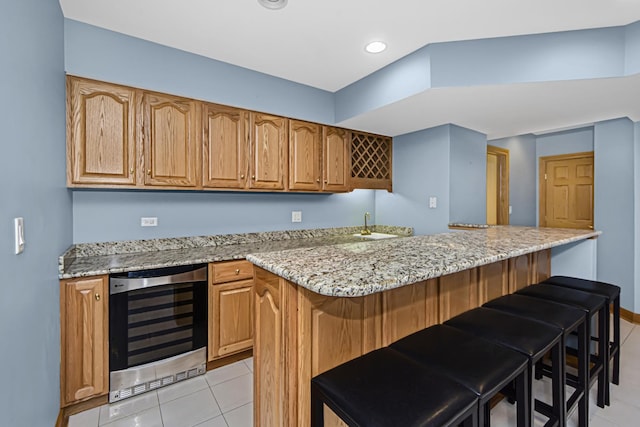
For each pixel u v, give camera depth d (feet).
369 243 5.51
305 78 8.96
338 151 10.46
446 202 10.35
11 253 3.26
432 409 2.68
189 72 7.47
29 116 3.93
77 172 6.29
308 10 5.82
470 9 5.72
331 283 3.00
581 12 5.80
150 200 8.11
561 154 14.30
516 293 6.06
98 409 5.94
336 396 2.91
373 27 6.36
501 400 6.19
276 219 10.38
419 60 7.25
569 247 7.55
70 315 5.66
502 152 13.78
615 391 6.47
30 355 3.83
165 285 6.60
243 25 6.33
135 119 6.91
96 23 6.30
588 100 7.76
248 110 8.50
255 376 4.39
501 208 13.91
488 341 3.91
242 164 8.39
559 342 4.42
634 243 10.03
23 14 3.73
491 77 6.74
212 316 7.23
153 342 6.50
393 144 12.18
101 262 6.61
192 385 6.76
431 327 4.35
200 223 8.87
